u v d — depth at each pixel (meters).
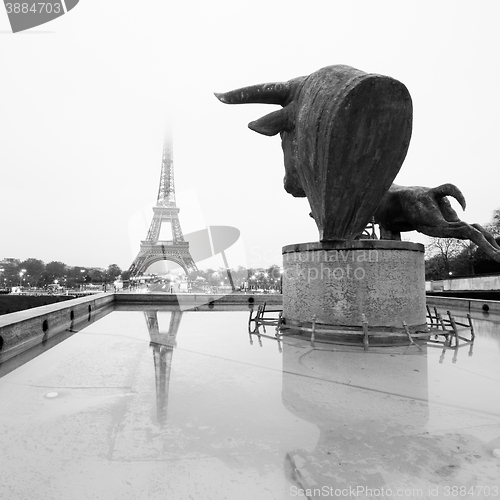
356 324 5.48
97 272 134.25
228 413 2.67
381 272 5.53
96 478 1.81
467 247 45.31
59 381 3.54
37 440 2.23
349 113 5.12
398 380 3.53
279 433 2.33
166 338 6.18
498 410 2.74
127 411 2.71
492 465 1.93
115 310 12.62
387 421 2.52
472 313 10.57
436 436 2.29
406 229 7.54
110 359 4.53
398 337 5.54
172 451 2.08
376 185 5.68
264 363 4.25
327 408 2.77
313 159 5.66
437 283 34.78
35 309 7.09
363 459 1.99
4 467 1.92
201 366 4.12
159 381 3.52
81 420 2.55
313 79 5.94
